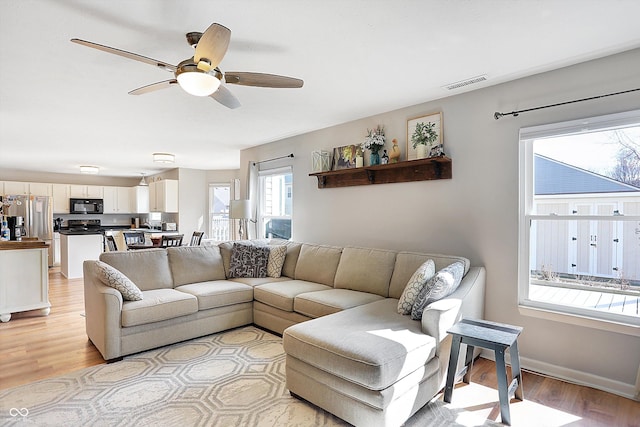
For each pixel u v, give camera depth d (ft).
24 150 19.21
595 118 8.25
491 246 10.06
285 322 11.32
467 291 8.87
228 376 8.88
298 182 16.15
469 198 10.50
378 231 12.87
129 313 9.81
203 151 20.01
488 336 7.06
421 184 11.63
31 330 12.29
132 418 7.09
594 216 8.64
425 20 6.54
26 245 13.70
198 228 27.04
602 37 7.23
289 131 15.44
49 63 8.28
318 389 7.17
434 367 7.49
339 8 6.12
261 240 15.96
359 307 9.46
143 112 12.32
